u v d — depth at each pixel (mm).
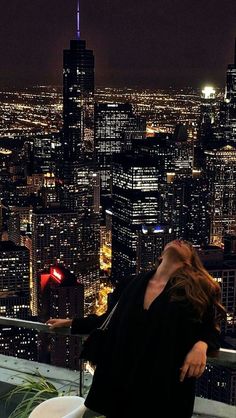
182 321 1509
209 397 2297
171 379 1505
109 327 1642
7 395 2254
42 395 2094
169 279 1571
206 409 2135
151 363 1521
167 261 1617
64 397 1787
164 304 1533
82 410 1639
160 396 1510
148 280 1630
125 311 1597
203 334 1523
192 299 1511
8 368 2408
